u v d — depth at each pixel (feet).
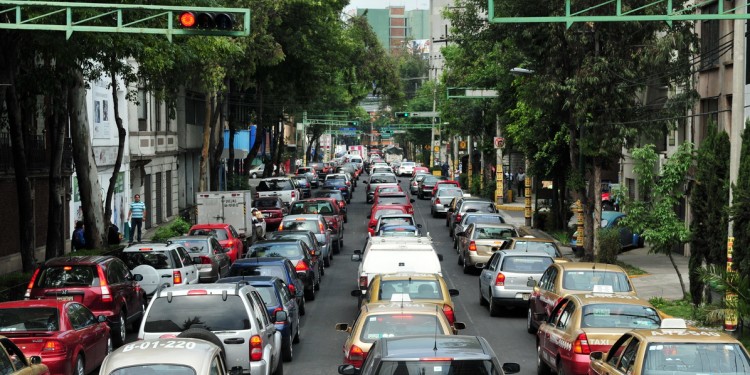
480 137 226.58
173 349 35.76
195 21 53.98
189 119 202.39
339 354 63.57
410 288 57.93
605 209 162.61
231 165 209.26
